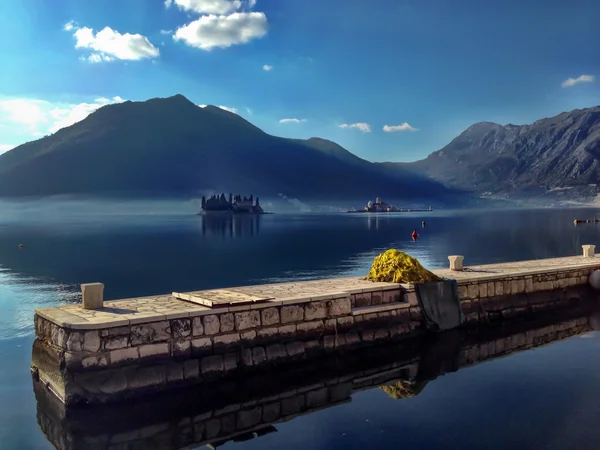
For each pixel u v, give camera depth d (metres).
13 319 21.22
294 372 14.06
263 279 31.73
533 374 13.84
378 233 85.75
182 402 12.15
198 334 12.74
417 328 17.17
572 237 66.81
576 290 23.33
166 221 173.88
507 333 18.66
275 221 169.88
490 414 11.02
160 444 10.14
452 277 19.42
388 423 10.73
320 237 76.38
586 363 14.84
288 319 14.28
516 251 47.25
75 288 29.23
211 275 33.84
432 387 12.96
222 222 161.25
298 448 9.69
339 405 11.92
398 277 17.83
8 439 10.33
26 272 36.31
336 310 15.33
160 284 30.09
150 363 12.05
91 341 11.34
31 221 176.25
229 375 13.07
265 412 11.62
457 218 174.50
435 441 9.74
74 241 70.44
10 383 13.50
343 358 15.17
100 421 11.15
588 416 10.80
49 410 11.78
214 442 10.15
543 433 9.97
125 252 52.22
